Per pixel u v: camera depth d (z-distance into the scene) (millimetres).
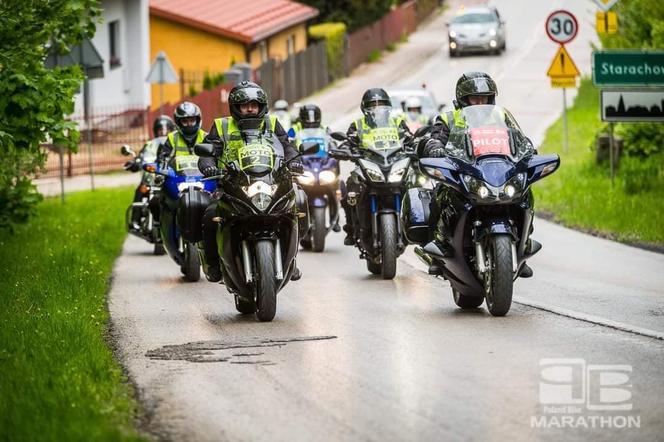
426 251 24719
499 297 23719
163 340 23234
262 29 105625
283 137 25719
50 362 20234
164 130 41281
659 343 21484
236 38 102062
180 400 18156
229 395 18359
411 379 18906
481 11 126812
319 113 39906
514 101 97938
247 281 24469
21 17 32812
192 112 33406
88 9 36594
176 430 16469
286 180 24672
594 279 30609
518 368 19500
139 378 19781
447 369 19547
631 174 52094
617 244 38250
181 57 103188
